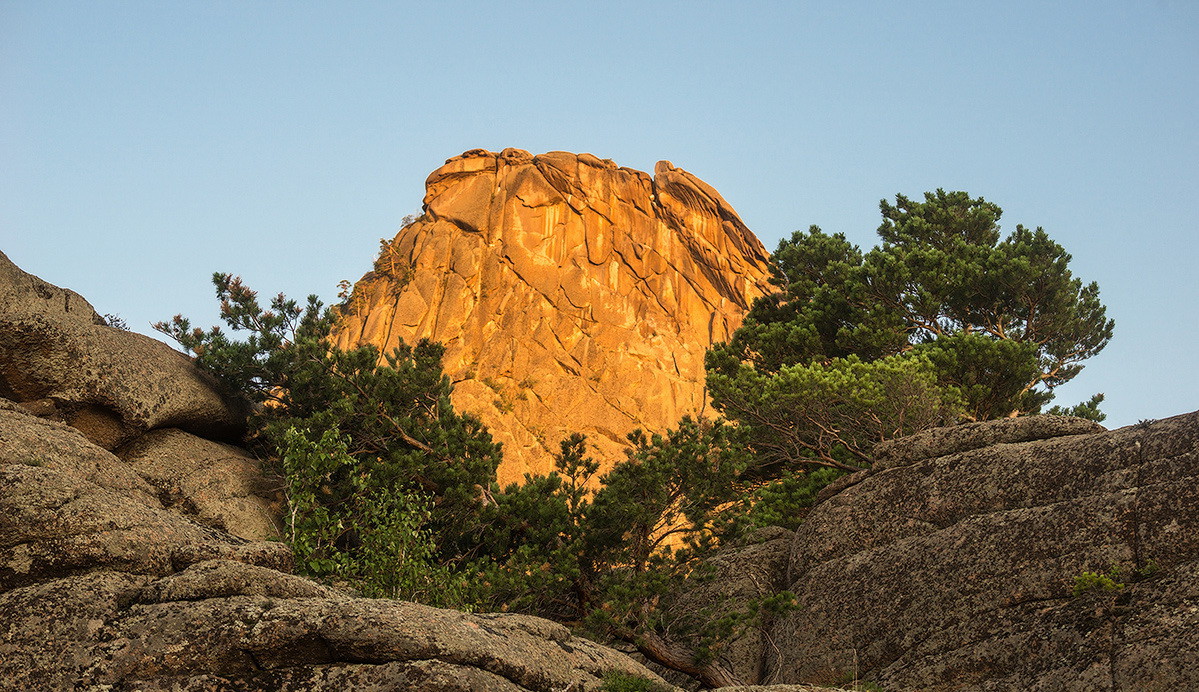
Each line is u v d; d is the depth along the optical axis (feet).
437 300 249.34
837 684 61.41
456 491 78.33
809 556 70.44
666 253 261.85
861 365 94.58
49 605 41.83
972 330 124.47
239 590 43.32
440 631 41.88
